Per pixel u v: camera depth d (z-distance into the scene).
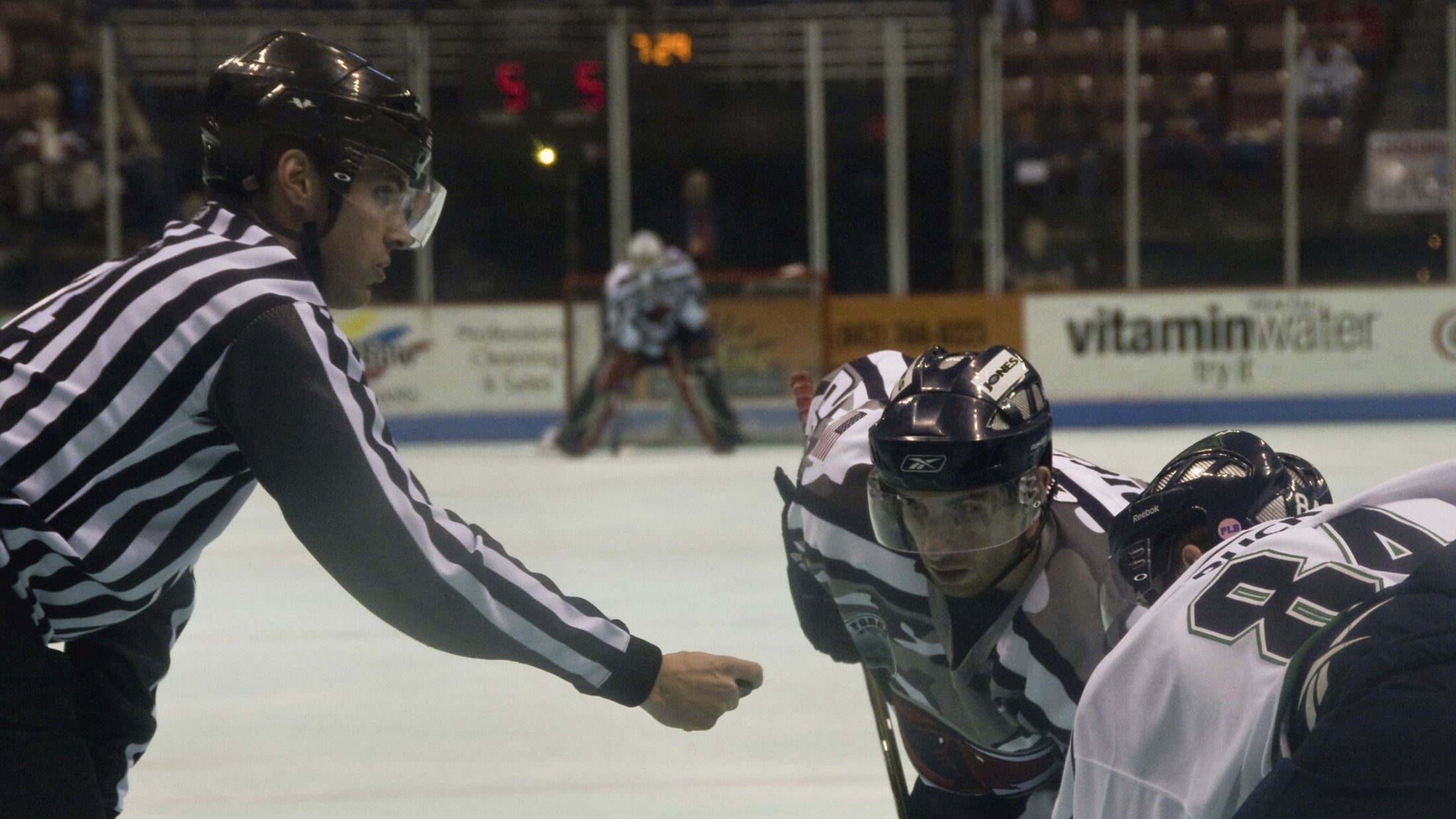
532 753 13.05
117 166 42.84
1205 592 4.74
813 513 7.37
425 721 14.13
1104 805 4.91
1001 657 6.70
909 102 46.62
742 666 6.61
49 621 6.19
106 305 6.02
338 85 6.32
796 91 46.56
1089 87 47.34
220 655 16.97
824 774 12.34
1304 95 46.19
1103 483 7.02
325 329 6.07
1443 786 3.89
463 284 46.03
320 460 5.93
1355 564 4.53
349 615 19.06
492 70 45.03
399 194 6.60
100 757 7.10
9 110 46.00
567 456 38.81
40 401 5.94
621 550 23.72
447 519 6.21
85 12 48.06
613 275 38.62
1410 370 43.25
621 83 43.28
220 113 6.35
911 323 43.56
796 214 46.84
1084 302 43.31
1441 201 44.88
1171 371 43.34
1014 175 45.31
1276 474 5.87
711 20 46.69
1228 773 4.49
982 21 44.62
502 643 6.23
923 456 6.23
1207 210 46.31
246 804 11.70
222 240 6.19
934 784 8.12
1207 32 48.19
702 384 39.12
